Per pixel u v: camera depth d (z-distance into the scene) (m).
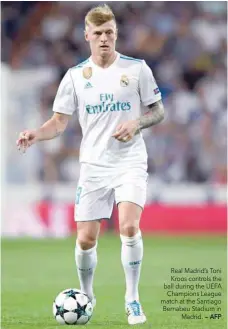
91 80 11.07
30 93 29.80
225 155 31.67
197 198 29.45
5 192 28.73
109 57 11.07
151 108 11.16
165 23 35.47
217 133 32.31
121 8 35.75
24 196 29.27
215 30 35.41
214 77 34.25
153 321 11.30
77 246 11.19
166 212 29.25
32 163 29.84
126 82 10.98
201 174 31.39
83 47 35.00
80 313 10.66
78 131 31.58
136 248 10.70
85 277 11.35
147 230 29.34
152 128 31.72
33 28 35.47
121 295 14.62
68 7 35.81
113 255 22.36
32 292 15.04
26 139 10.98
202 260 20.66
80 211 11.08
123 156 10.98
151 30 35.41
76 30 35.28
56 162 30.78
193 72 34.44
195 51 34.75
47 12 35.81
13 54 34.94
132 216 10.59
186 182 31.28
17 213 28.84
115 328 10.28
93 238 11.09
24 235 28.73
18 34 35.44
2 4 35.66
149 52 35.06
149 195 29.58
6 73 28.45
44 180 30.45
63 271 18.78
